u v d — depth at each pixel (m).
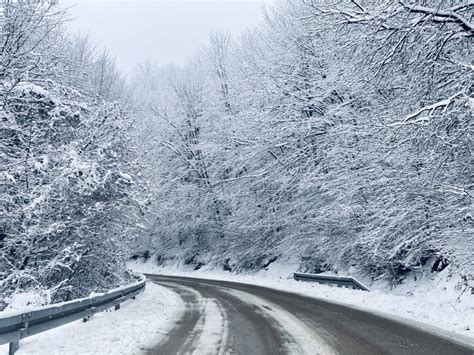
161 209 36.84
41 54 13.83
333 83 21.52
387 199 15.95
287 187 25.39
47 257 13.95
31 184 13.17
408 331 9.22
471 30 11.23
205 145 31.72
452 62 12.27
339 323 10.33
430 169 13.77
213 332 9.39
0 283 11.62
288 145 24.77
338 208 19.77
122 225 16.33
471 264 12.34
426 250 16.84
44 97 13.96
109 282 16.98
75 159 12.99
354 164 18.41
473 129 11.69
